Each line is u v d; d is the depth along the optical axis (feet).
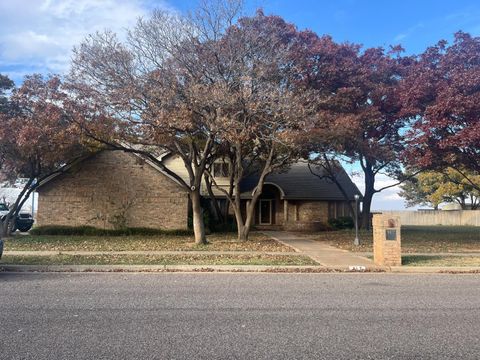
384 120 76.13
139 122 58.39
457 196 176.35
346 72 72.64
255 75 59.62
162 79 56.34
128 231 83.15
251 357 17.15
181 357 17.10
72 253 52.85
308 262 47.29
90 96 58.23
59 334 20.04
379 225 46.03
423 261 48.62
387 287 33.78
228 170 103.50
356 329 21.25
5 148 70.23
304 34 69.62
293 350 18.02
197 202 65.57
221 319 22.98
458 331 21.04
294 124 59.47
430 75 67.92
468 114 60.18
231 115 55.93
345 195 94.73
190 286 33.50
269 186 107.45
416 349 18.28
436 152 64.28
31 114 65.98
